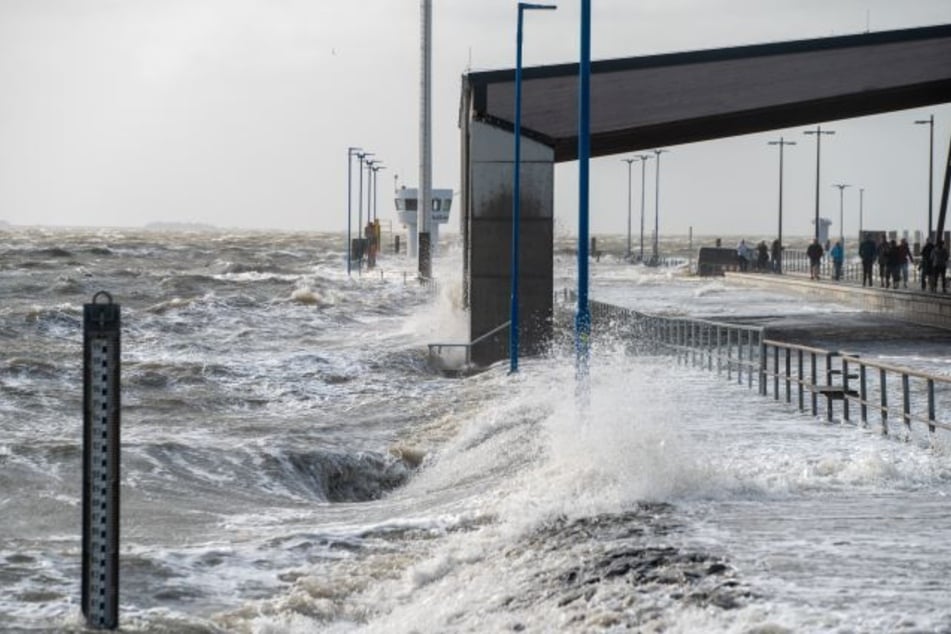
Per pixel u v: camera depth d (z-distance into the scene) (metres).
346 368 52.12
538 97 54.16
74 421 40.16
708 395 33.53
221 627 15.74
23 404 43.03
